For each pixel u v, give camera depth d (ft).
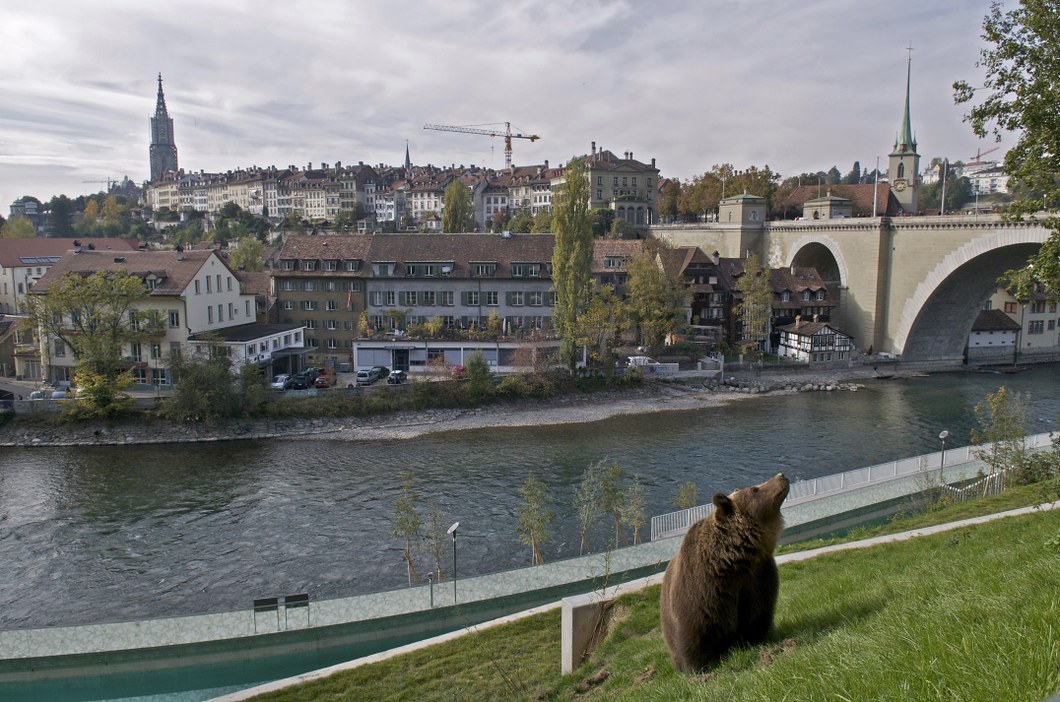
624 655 48.16
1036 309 329.11
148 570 115.14
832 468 167.22
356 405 207.31
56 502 144.97
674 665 32.83
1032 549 42.42
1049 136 70.13
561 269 236.84
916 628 26.35
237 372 218.79
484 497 146.41
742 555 29.14
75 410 189.16
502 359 247.91
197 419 194.49
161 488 152.97
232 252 403.54
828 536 108.17
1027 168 72.33
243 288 276.82
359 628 81.92
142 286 205.57
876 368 295.28
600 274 287.28
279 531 130.11
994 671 20.45
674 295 270.87
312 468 166.71
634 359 263.29
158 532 130.00
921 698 20.13
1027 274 71.92
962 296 293.23
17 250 366.84
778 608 44.29
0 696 75.77
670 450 180.96
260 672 79.51
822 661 25.49
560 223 235.40
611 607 58.18
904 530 81.92
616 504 114.42
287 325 255.50
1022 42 71.20
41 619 100.32
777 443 187.93
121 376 195.11
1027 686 19.12
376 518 135.85
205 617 81.71
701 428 203.21
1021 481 110.32
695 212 486.79
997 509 87.81
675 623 31.37
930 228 282.97
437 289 267.18
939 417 217.36
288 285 274.36
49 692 76.48
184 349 216.74
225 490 151.74
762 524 29.30
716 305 316.19
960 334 309.42
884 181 442.09
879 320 308.19
